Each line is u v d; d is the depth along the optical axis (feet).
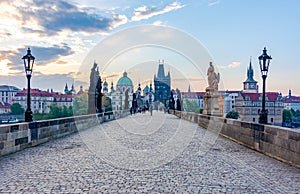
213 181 22.44
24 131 38.24
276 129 32.50
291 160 28.99
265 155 34.91
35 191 19.22
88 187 20.36
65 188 20.02
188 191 19.69
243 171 26.09
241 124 44.93
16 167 26.89
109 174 24.48
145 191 19.56
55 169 26.14
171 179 22.98
